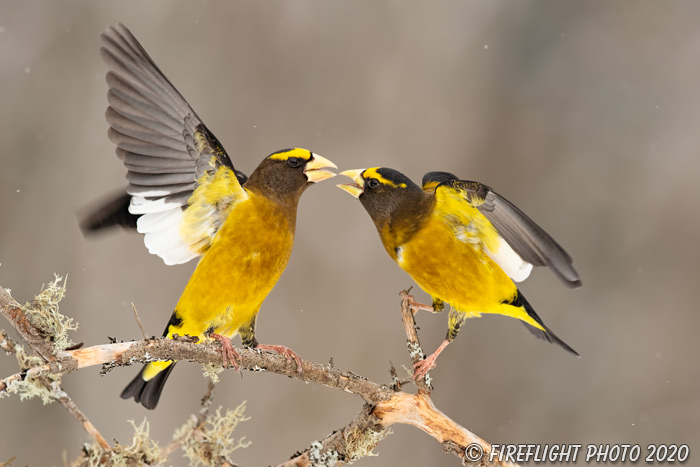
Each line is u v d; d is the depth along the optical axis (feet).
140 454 22.06
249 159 48.60
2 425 37.55
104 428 38.93
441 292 27.81
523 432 42.60
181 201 24.66
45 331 18.78
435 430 22.41
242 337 25.76
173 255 25.35
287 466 22.49
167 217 24.91
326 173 25.90
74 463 21.75
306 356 43.27
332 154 49.37
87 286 42.52
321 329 43.86
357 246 45.44
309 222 45.85
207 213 24.91
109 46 23.44
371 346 43.65
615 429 42.91
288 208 25.62
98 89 47.55
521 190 50.62
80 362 18.95
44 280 42.75
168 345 20.08
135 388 26.30
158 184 24.36
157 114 24.09
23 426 37.88
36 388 21.26
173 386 40.70
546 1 54.49
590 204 49.98
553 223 49.78
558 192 50.39
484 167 50.85
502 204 25.82
